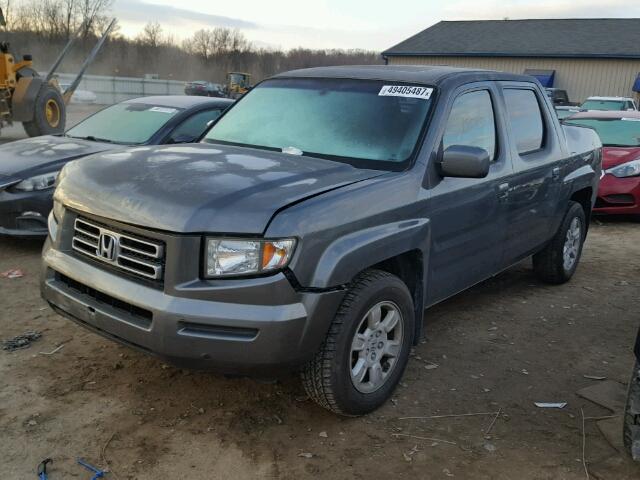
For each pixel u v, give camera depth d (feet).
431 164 12.40
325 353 10.41
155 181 10.53
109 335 10.51
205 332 9.64
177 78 248.93
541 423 11.63
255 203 9.77
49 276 11.53
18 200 19.66
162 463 9.95
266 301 9.57
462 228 13.47
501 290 19.34
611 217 32.22
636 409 9.83
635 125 33.09
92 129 24.17
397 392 12.55
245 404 11.76
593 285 20.24
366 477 9.85
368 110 13.37
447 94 13.30
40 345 13.84
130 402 11.64
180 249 9.54
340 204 10.36
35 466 9.71
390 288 11.25
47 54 165.89
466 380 13.21
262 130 13.98
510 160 15.28
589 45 119.34
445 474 10.01
